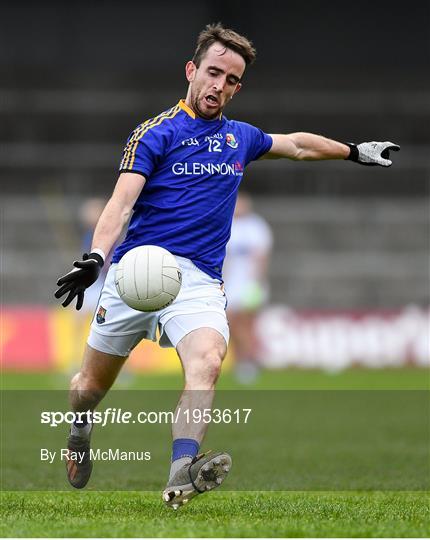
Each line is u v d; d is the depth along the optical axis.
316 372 84.00
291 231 117.88
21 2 129.25
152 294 20.91
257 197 124.00
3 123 125.50
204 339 21.53
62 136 125.88
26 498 25.20
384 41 131.12
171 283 21.02
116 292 22.67
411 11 130.88
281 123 127.75
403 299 114.06
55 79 126.88
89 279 20.97
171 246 22.55
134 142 22.27
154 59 130.50
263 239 76.38
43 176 123.75
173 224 22.55
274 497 25.72
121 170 22.16
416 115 128.00
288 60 131.00
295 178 124.31
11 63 128.88
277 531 18.27
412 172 125.38
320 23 131.00
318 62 131.00
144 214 22.72
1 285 111.19
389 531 18.47
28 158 123.81
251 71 129.88
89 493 26.61
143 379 75.81
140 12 130.38
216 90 22.31
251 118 127.50
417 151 127.19
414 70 130.75
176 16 130.50
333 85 128.75
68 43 129.88
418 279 114.50
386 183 125.00
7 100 125.69
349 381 73.88
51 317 88.19
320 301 113.38
